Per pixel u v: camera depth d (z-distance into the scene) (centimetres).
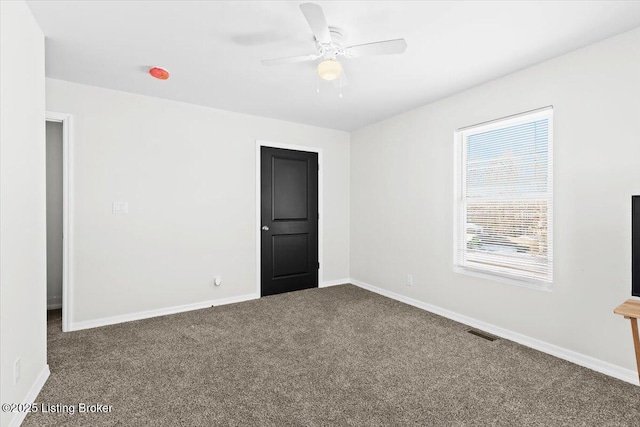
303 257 435
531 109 252
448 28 200
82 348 249
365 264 442
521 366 222
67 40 214
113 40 215
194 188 351
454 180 317
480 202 299
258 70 261
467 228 311
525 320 258
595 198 217
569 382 202
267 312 339
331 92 311
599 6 177
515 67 255
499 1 174
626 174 203
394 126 390
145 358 233
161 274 332
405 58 240
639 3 173
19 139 168
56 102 280
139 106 319
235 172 378
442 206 329
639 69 197
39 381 191
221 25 197
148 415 170
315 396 188
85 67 256
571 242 229
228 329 290
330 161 455
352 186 468
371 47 192
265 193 402
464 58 239
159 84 292
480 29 201
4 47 152
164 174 333
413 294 364
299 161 429
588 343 221
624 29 200
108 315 304
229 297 375
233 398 185
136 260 318
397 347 253
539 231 254
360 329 291
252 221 391
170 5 177
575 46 221
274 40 216
